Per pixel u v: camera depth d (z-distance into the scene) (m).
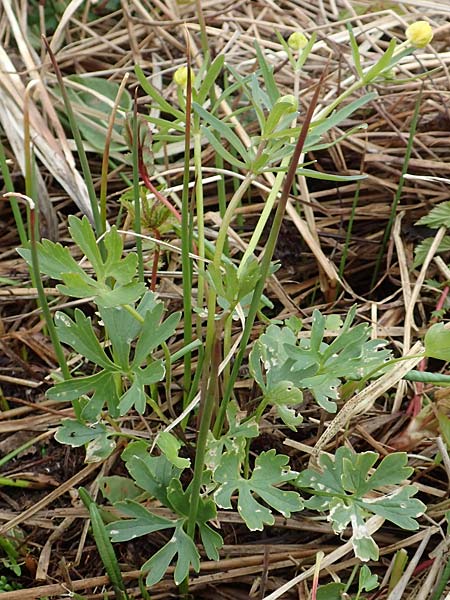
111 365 0.40
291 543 0.46
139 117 0.44
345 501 0.40
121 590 0.42
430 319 0.57
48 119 0.62
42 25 0.65
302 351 0.41
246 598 0.44
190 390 0.46
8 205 0.60
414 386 0.50
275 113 0.37
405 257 0.58
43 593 0.43
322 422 0.46
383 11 0.68
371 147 0.62
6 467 0.48
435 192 0.60
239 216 0.59
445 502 0.45
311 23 0.71
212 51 0.64
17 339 0.54
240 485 0.40
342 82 0.64
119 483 0.45
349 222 0.59
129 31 0.67
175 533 0.40
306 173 0.40
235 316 0.45
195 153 0.44
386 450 0.48
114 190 0.62
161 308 0.39
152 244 0.54
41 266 0.38
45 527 0.46
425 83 0.64
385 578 0.43
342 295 0.57
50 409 0.47
